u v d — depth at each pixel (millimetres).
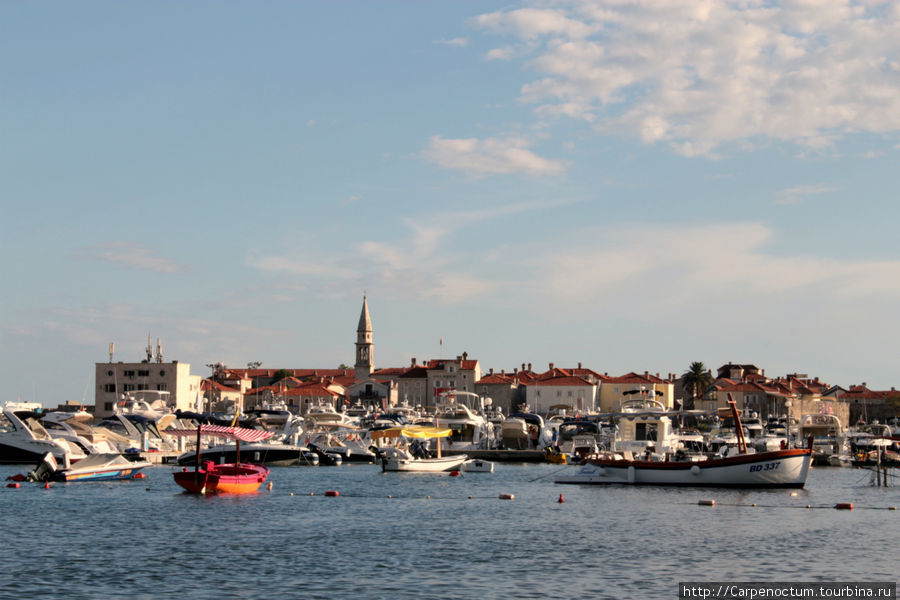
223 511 64000
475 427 148750
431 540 51188
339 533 53719
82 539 50656
